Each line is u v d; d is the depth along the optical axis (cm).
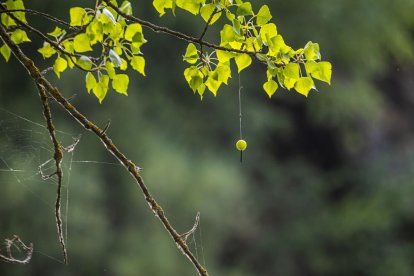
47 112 291
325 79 292
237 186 1428
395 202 1511
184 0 299
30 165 917
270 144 1784
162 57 1536
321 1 1623
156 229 1316
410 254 1481
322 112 1677
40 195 1099
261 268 1573
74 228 1184
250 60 297
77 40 300
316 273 1579
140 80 1500
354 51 1650
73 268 1191
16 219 1099
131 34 300
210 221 1357
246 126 1652
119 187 1338
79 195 1204
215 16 294
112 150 289
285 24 1638
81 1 1337
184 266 1316
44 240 1141
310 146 1812
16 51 291
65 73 1295
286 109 1778
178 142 1520
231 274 1482
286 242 1575
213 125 1612
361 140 1748
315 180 1702
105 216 1288
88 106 1353
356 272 1504
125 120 1373
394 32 1652
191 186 1346
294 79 297
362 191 1619
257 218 1608
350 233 1510
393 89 1767
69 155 1245
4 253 789
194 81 303
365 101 1661
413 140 1758
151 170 1334
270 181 1684
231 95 1625
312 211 1664
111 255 1262
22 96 1319
